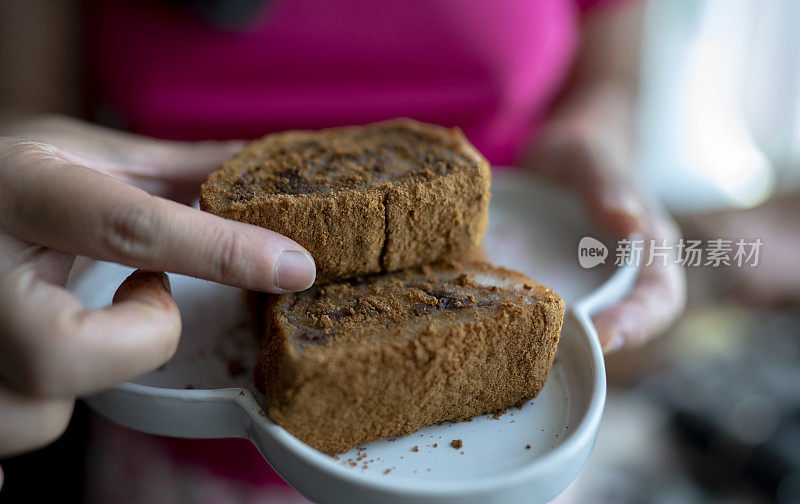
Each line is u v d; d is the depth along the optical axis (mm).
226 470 328
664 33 552
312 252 218
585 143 366
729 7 549
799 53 555
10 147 201
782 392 412
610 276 267
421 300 216
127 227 186
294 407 194
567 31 425
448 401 208
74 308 183
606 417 435
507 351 209
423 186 222
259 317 235
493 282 228
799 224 552
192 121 345
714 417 406
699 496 397
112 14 337
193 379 221
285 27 338
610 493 389
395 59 350
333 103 351
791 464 367
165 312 193
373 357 197
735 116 600
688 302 489
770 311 494
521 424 212
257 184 222
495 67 356
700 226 563
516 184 309
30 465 361
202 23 330
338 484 185
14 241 193
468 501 181
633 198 315
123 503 347
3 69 373
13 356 180
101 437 353
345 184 223
